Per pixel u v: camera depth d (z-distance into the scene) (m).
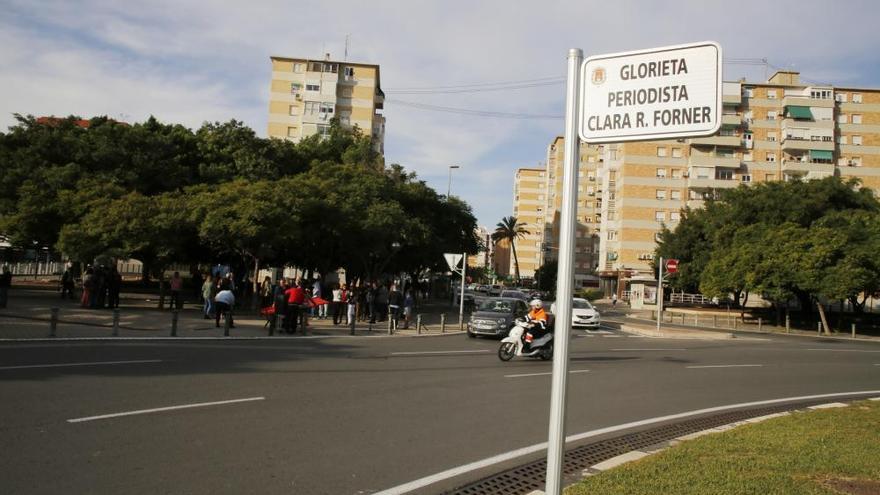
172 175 32.66
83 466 5.64
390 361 14.52
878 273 36.81
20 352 12.55
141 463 5.82
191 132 37.06
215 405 8.47
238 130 36.06
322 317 28.62
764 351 22.42
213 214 24.69
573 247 3.21
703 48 3.06
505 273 151.25
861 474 5.93
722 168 72.50
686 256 57.28
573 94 3.32
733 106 73.38
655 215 73.94
